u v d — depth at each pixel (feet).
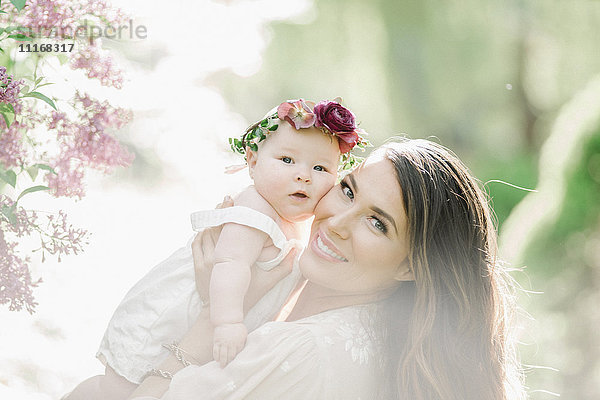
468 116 40.78
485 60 38.52
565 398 15.51
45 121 6.78
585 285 17.60
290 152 6.98
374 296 7.21
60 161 6.84
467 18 38.04
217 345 6.63
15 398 8.54
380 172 6.84
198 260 7.08
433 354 7.07
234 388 6.50
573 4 35.96
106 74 7.01
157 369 6.90
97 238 14.88
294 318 7.42
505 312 7.70
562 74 36.63
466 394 7.18
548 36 38.22
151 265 14.24
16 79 7.11
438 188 6.95
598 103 19.35
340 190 7.00
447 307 7.11
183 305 7.14
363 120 39.55
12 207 6.48
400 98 38.91
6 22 6.78
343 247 6.88
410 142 7.32
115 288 12.82
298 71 38.40
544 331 16.88
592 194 18.61
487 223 7.47
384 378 7.07
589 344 16.16
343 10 38.52
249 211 6.89
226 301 6.69
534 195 20.52
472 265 7.18
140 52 19.53
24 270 6.50
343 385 6.73
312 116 6.95
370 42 38.81
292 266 7.25
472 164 40.14
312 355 6.62
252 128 7.22
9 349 10.07
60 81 7.50
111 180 19.27
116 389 7.25
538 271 18.52
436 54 38.37
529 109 40.83
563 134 19.89
